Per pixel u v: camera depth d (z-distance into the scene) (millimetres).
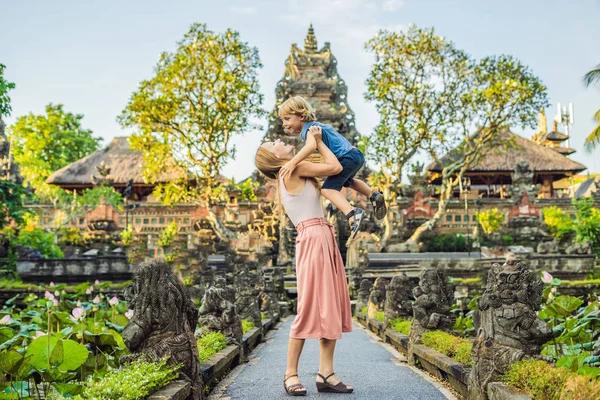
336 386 5289
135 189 49500
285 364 7723
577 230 34500
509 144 38500
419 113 35812
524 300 4508
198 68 34250
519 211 43750
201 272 23266
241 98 34594
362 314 16156
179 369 4613
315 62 37594
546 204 44312
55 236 36906
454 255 34281
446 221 43312
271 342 11320
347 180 5250
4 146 29438
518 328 4477
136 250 28422
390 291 10781
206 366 5664
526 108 35250
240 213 41031
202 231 31859
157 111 34156
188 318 4906
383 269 27844
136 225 43562
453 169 37250
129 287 4715
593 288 20766
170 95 34125
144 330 4555
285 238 33250
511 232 42812
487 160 50125
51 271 28312
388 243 36688
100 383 4234
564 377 3857
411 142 36688
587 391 3549
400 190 43469
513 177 45031
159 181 46125
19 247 28766
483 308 4652
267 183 36094
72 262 28406
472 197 47844
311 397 5117
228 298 8031
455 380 5418
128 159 49750
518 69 35875
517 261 4629
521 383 4180
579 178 68812
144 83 34562
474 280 21812
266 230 33469
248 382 6211
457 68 35875
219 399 5344
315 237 5094
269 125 36906
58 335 6984
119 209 42344
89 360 6645
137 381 4137
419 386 5754
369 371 6891
